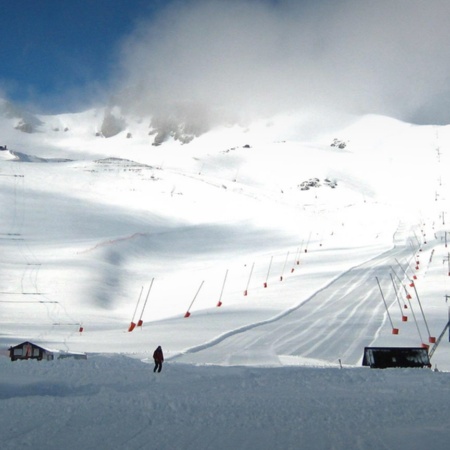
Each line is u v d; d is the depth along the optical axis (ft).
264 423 45.34
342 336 155.12
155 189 517.96
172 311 229.04
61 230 368.68
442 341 146.61
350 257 336.29
